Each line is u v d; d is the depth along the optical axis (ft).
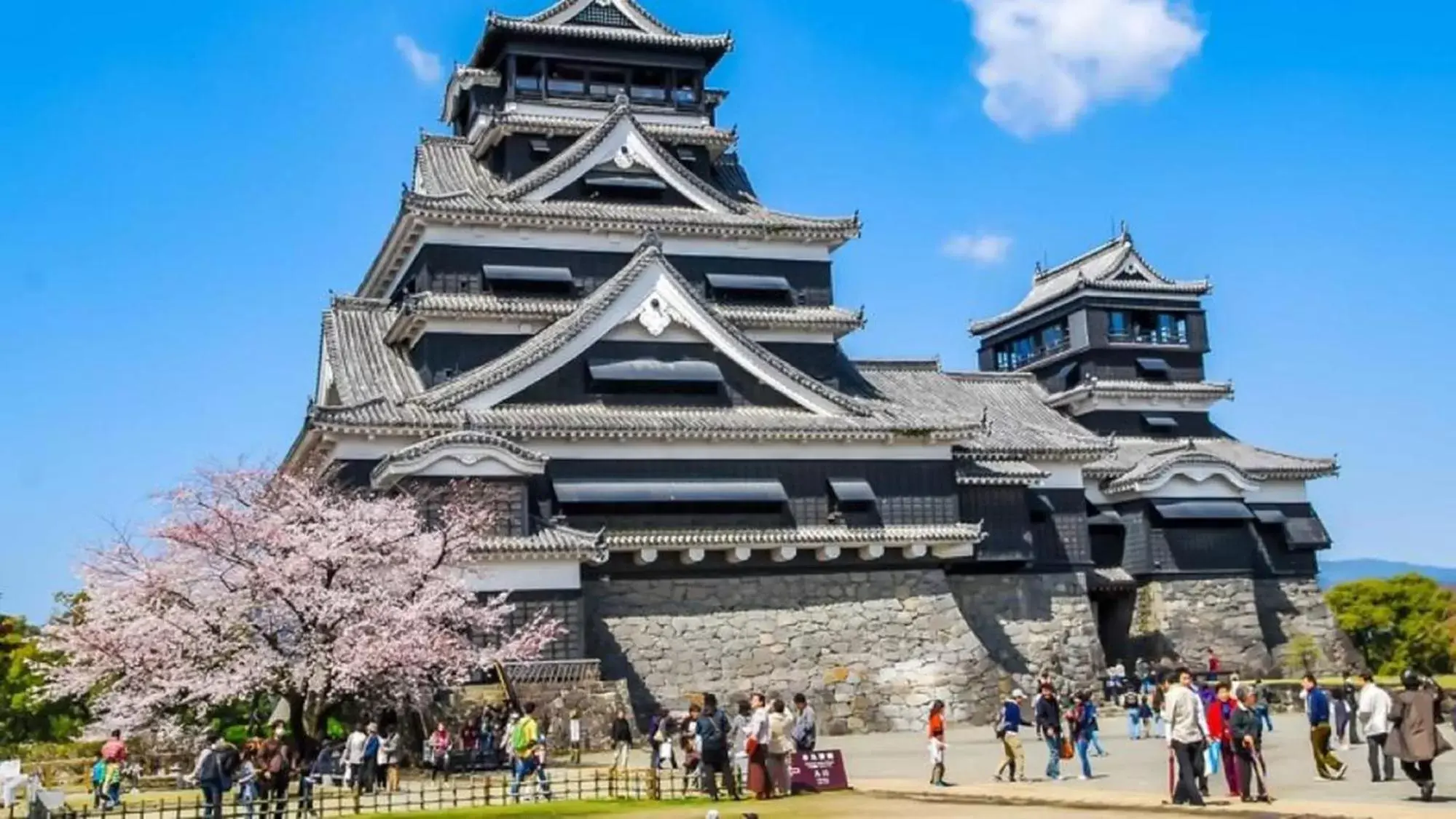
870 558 158.40
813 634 154.71
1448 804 68.13
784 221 181.47
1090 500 210.18
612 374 155.02
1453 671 256.52
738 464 155.33
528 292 169.17
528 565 136.56
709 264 178.60
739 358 161.48
